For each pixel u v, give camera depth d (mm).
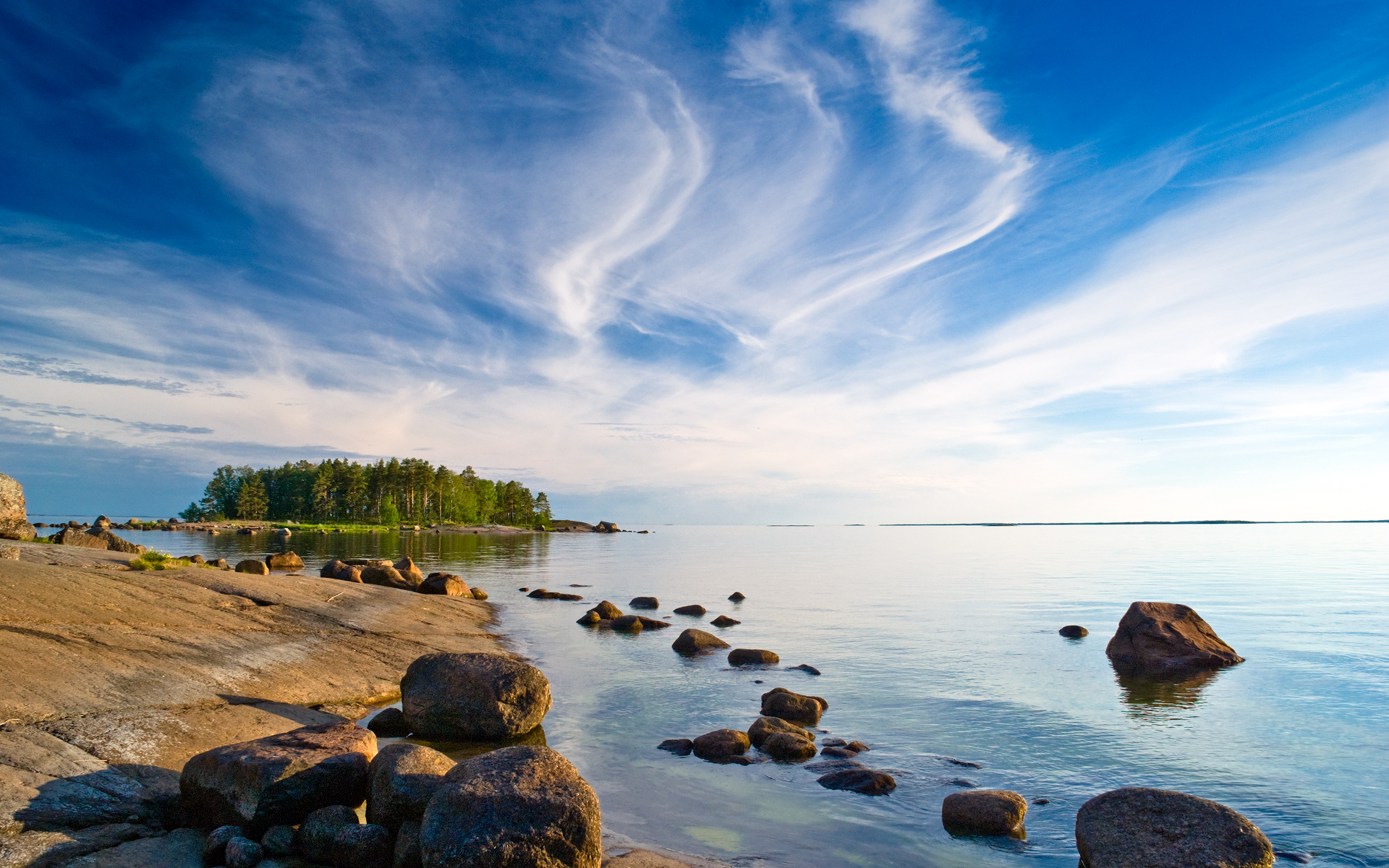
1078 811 10953
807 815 11578
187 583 23281
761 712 17516
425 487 182875
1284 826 11078
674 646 26234
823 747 14844
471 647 24578
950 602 40250
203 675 15562
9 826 8719
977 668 22469
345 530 157000
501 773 8930
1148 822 9539
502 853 8133
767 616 35000
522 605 38750
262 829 9445
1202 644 22859
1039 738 15484
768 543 148375
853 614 35312
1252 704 18062
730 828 11070
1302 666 22344
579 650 25891
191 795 9961
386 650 21453
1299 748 14750
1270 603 38062
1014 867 9891
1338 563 71938
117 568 24469
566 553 98688
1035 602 40031
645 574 61844
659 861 9773
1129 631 24000
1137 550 106750
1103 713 17344
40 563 21125
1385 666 22234
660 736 15719
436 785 9508
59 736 11156
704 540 174875
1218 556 85875
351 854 8883
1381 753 14406
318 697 16781
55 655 14211
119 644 15797
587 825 8594
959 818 11023
